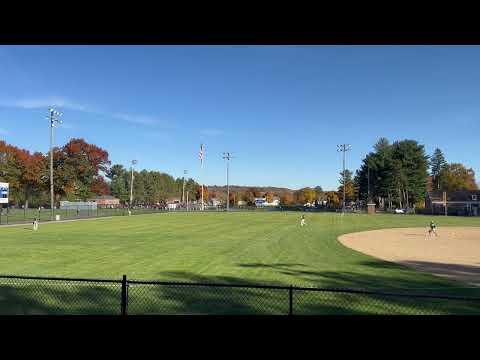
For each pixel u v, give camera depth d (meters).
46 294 13.34
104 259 22.06
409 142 127.00
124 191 147.38
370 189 133.50
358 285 16.36
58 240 31.39
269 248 27.88
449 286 16.47
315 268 20.31
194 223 53.34
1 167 101.00
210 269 19.36
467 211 104.69
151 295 13.48
